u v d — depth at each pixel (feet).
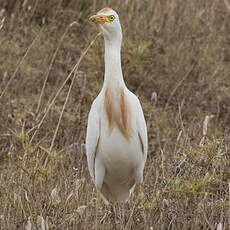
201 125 38.70
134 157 27.32
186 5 48.67
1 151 35.65
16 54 44.47
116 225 26.27
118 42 26.27
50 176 28.68
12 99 41.16
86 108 40.32
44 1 48.75
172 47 46.03
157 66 45.19
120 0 47.42
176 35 47.14
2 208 27.53
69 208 27.02
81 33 48.55
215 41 47.85
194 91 44.16
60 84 42.91
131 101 26.78
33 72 43.96
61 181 29.37
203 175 26.96
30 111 39.32
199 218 26.43
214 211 26.78
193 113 41.88
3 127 37.91
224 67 46.78
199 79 45.19
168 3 48.19
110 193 29.73
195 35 47.06
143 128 27.27
